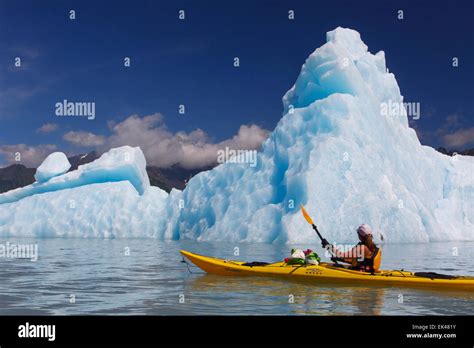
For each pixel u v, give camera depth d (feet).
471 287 25.82
